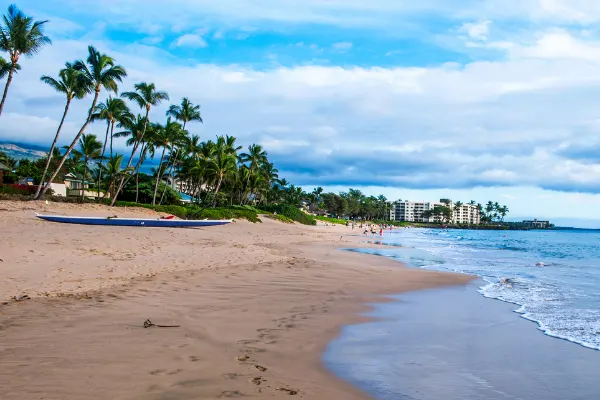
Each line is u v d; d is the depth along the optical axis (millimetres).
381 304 10023
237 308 8445
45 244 14742
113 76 36000
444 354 6391
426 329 7855
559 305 10445
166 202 58438
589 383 5367
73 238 17344
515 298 11422
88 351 5297
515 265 21469
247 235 32875
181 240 21500
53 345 5449
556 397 4922
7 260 11250
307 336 6871
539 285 13969
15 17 30656
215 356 5500
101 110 41875
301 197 133625
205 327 6887
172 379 4586
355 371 5484
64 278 10008
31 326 6262
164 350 5543
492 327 8133
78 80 34906
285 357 5762
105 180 60750
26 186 46219
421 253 28969
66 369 4641
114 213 34500
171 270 12586
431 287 13055
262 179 74938
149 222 29141
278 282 11938
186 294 9391
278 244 28312
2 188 38844
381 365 5777
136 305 8023
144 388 4277
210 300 8969
